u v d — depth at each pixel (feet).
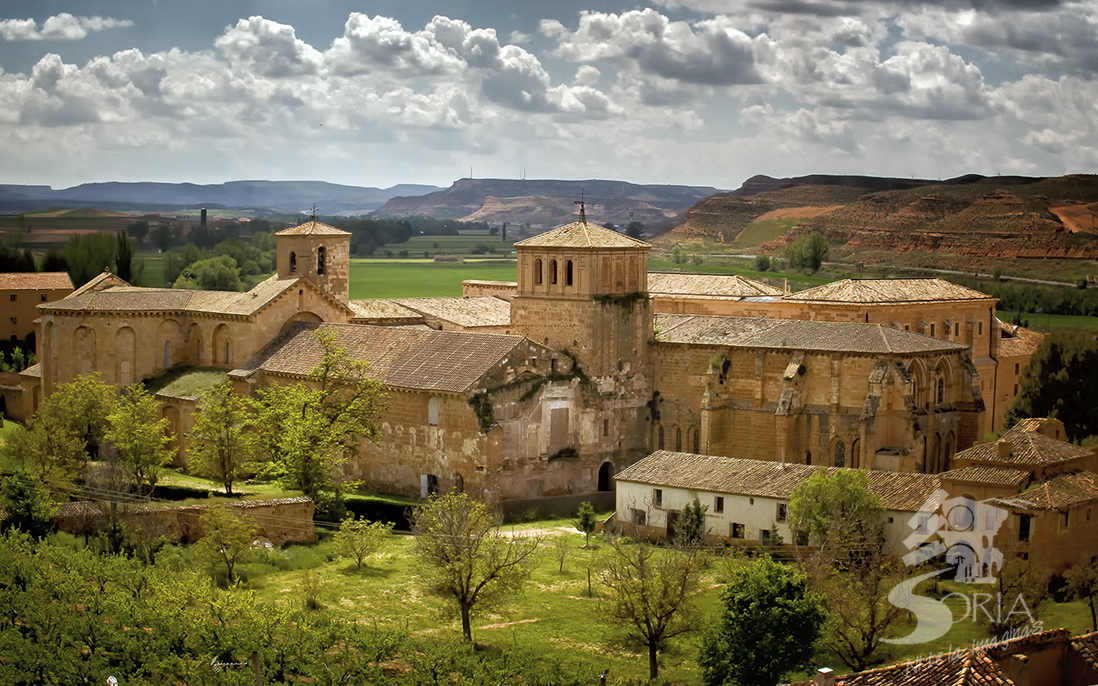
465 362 367.25
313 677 213.87
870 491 297.94
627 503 330.54
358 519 344.90
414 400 366.63
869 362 360.69
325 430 349.20
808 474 313.94
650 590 237.04
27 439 358.23
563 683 214.28
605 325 390.01
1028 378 406.41
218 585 282.56
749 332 391.45
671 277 508.53
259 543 307.78
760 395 379.55
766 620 224.33
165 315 433.48
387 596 278.26
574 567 302.25
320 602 271.28
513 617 266.57
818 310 443.32
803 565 257.96
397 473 372.99
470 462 352.69
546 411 374.02
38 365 469.57
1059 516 271.08
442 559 256.93
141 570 262.47
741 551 295.89
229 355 422.00
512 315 408.67
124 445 342.44
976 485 280.51
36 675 217.36
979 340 474.49
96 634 228.43
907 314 444.96
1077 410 394.32
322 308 436.35
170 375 426.92
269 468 344.08
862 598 238.27
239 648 221.66
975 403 373.61
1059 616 248.93
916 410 358.64
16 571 253.03
